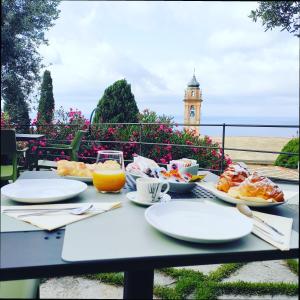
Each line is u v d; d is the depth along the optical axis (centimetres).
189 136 467
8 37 334
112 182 107
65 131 541
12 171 166
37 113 531
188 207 87
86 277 189
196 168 129
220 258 63
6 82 416
